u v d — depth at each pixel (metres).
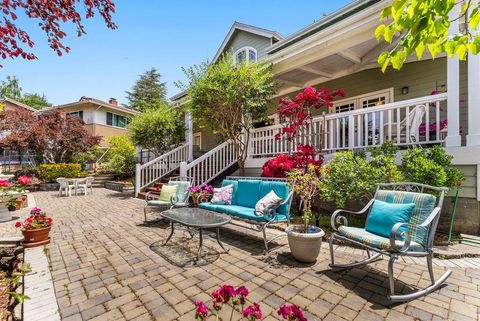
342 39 5.45
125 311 2.19
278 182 4.19
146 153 12.98
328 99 5.16
